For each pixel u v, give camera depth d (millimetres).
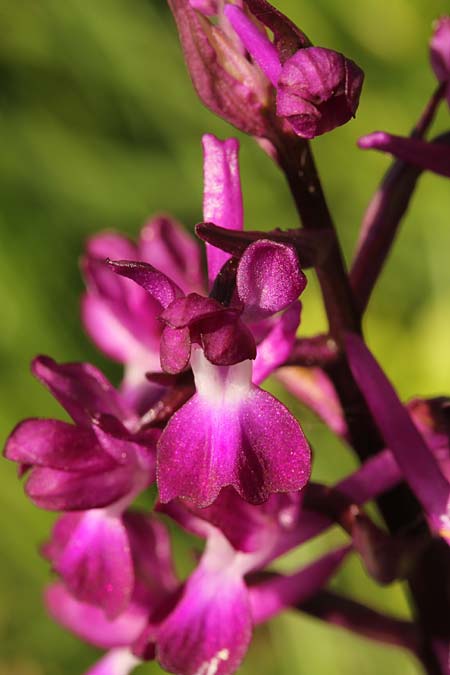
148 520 262
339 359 240
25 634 381
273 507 239
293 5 429
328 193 428
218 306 219
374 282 244
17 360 390
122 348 270
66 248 412
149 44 430
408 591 260
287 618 357
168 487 220
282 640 359
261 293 222
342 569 359
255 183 417
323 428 366
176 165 426
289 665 358
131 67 428
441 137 239
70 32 430
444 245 414
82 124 427
